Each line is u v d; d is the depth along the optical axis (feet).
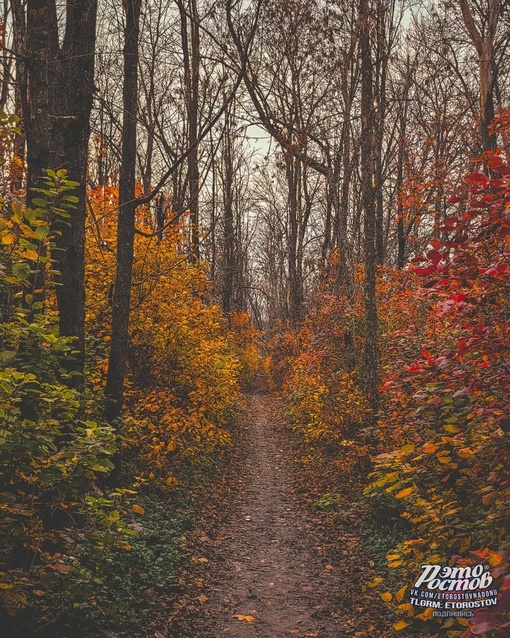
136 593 17.57
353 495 29.40
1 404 12.07
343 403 34.99
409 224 61.87
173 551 21.52
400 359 21.67
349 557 22.75
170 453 33.14
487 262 12.23
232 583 20.27
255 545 24.94
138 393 30.78
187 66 42.34
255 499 33.27
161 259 33.99
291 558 23.25
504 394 11.75
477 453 12.54
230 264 90.58
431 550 13.64
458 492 14.56
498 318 11.79
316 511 29.73
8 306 14.19
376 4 41.88
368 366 32.09
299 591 19.75
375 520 25.52
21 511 12.03
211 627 16.58
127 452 28.78
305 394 46.91
